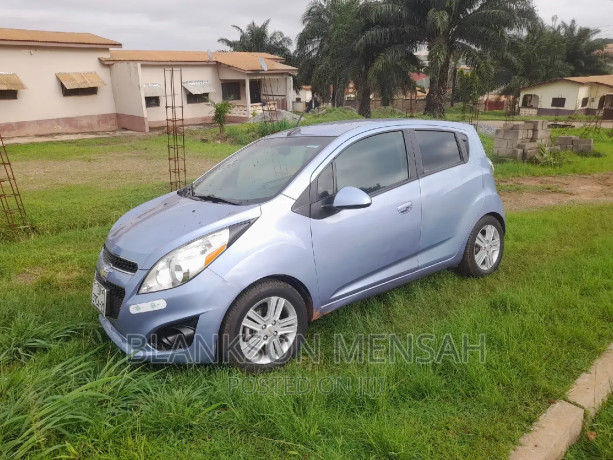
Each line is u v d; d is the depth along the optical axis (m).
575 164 12.95
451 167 4.39
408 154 4.10
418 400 2.77
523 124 13.52
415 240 4.02
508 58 29.81
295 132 4.27
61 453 2.32
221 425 2.57
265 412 2.61
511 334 3.34
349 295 3.67
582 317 3.63
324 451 2.34
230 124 28.75
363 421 2.54
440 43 27.52
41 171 13.68
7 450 2.21
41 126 23.77
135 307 2.96
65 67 24.22
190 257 2.97
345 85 32.78
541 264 4.98
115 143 20.95
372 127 4.01
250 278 3.04
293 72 32.44
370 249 3.70
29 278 4.95
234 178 3.92
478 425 2.54
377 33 29.36
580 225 6.56
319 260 3.39
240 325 3.04
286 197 3.36
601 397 2.80
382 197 3.79
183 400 2.64
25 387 2.61
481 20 27.38
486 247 4.73
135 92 25.12
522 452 2.35
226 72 29.84
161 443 2.42
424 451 2.34
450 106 47.53
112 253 3.28
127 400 2.71
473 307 3.84
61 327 3.55
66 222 7.39
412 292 4.33
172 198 4.05
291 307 3.26
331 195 3.53
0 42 21.42
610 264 4.68
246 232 3.12
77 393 2.51
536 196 9.47
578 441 2.58
